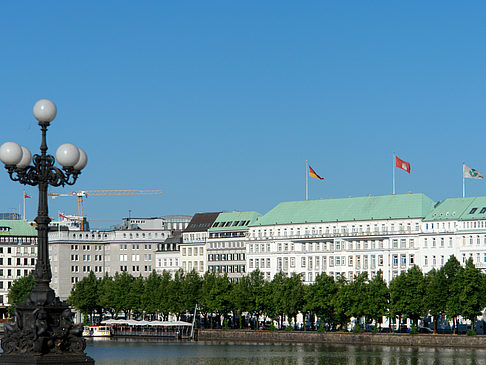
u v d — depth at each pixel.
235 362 162.00
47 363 53.19
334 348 193.88
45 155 54.34
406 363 155.25
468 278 188.38
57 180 54.81
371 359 164.12
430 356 167.62
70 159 54.06
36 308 53.62
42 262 54.94
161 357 174.50
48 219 54.91
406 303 197.38
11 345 54.59
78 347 55.19
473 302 187.38
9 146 53.44
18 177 53.59
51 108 54.12
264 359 167.25
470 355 168.88
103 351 192.12
